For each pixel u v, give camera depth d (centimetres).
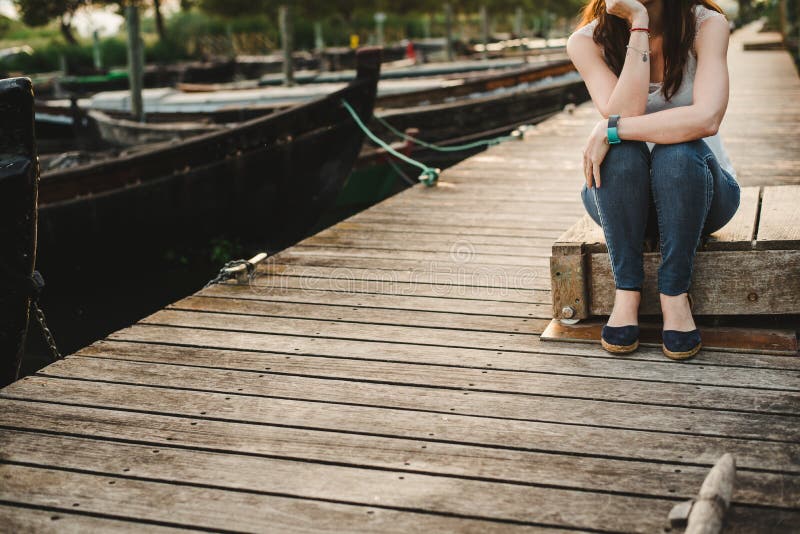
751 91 1062
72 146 1328
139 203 698
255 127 710
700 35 263
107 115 1257
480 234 450
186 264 757
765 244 273
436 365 276
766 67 1411
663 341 270
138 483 208
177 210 716
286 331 313
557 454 215
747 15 4519
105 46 3884
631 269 270
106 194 683
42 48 3788
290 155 734
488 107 1086
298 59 2680
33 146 312
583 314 295
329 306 341
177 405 251
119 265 730
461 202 537
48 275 702
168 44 4091
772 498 190
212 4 4038
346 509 194
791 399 237
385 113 1005
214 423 239
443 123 1050
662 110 274
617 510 189
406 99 1100
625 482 200
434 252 417
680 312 266
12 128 306
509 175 629
